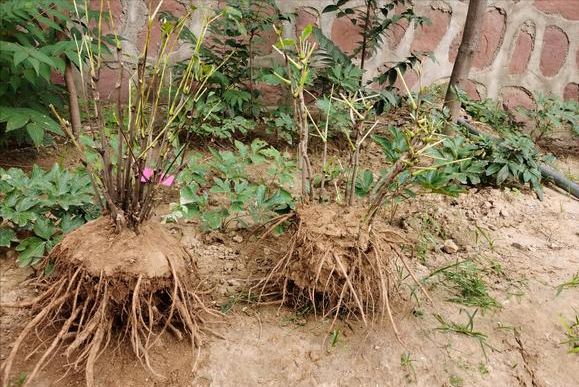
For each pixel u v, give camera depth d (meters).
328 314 1.84
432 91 4.16
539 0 4.23
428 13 4.10
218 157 2.59
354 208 1.94
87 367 1.45
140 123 1.85
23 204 2.02
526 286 2.28
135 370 1.62
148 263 1.58
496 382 1.75
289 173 2.71
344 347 1.82
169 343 1.73
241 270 2.18
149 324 1.60
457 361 1.82
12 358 1.45
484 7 3.49
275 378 1.66
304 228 1.87
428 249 2.52
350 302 1.86
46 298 1.66
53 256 1.73
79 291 1.58
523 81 4.48
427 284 2.23
